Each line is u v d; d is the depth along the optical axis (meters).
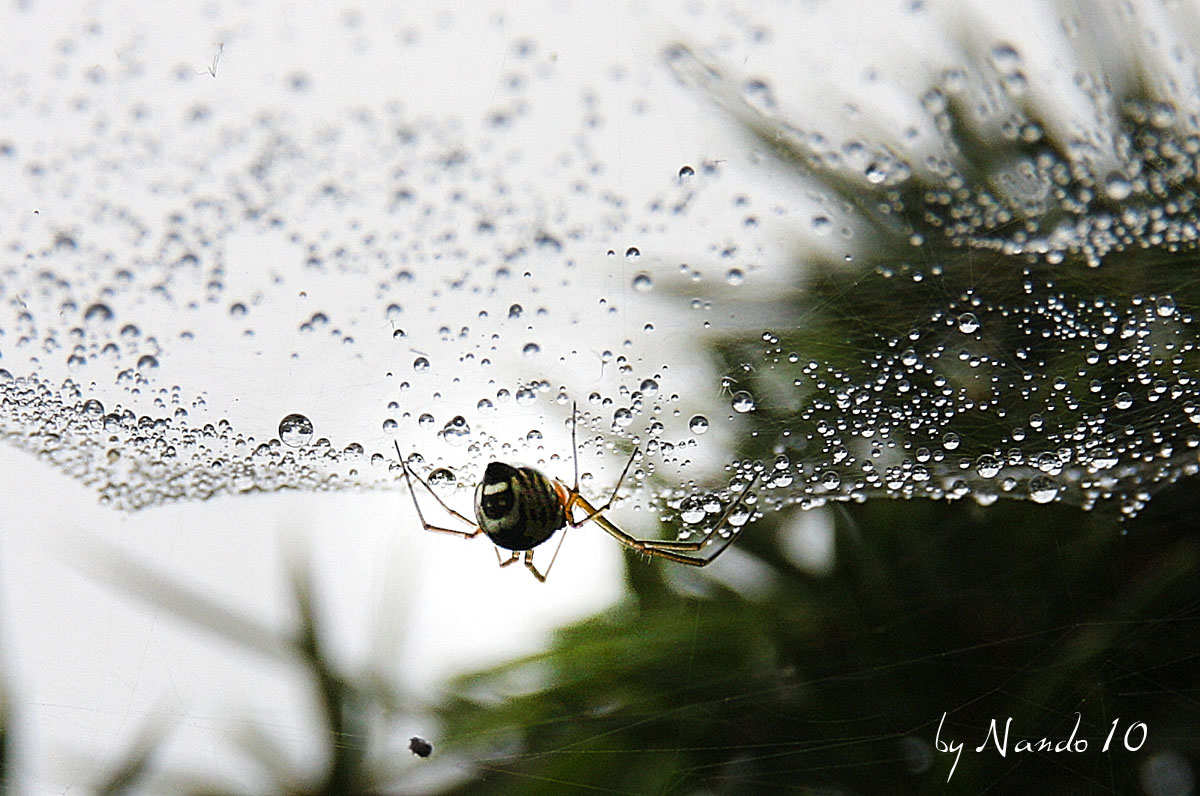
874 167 0.16
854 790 0.15
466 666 0.16
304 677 0.16
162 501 0.16
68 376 0.16
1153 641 0.15
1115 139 0.16
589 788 0.16
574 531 0.16
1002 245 0.16
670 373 0.16
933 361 0.16
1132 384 0.16
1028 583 0.16
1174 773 0.15
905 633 0.16
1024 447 0.16
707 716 0.16
